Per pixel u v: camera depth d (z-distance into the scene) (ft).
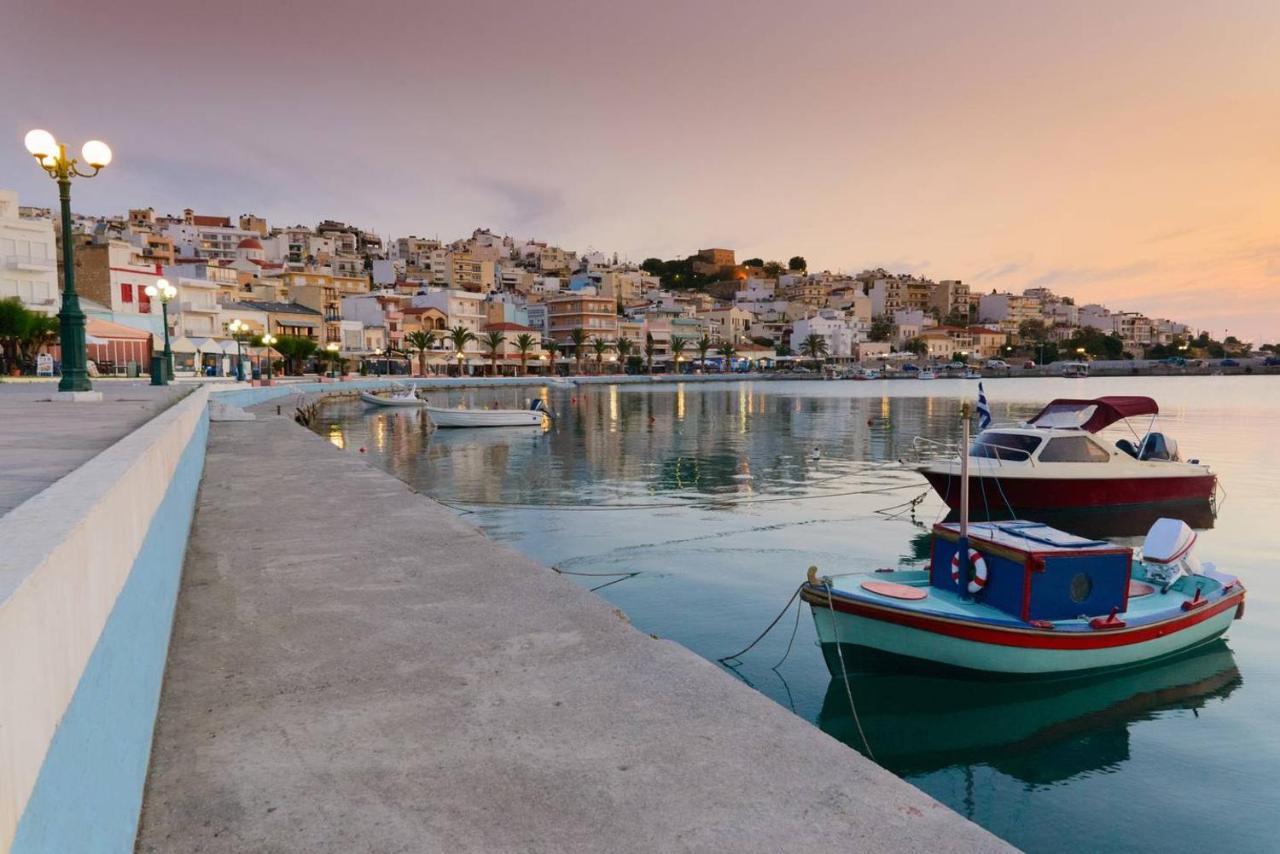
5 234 201.98
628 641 17.47
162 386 112.78
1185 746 27.84
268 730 13.04
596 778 11.68
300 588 21.47
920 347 649.20
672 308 585.63
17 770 4.85
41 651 5.54
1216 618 33.73
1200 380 510.58
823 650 32.53
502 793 11.23
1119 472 68.23
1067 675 29.96
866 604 30.66
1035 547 29.96
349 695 14.51
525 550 54.49
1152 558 35.22
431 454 120.57
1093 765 26.71
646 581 46.55
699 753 12.49
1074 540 31.24
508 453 120.78
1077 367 616.39
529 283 646.74
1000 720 29.53
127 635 9.89
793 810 10.93
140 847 9.71
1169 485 70.28
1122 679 30.91
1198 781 25.67
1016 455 68.33
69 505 8.11
